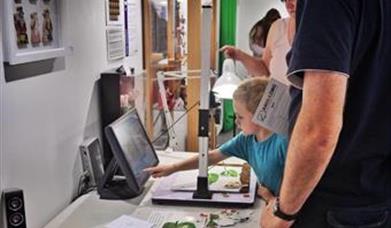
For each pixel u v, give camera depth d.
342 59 0.77
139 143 1.87
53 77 1.61
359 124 0.86
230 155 1.80
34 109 1.48
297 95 0.91
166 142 2.49
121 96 2.11
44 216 1.57
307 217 0.94
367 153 0.89
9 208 1.31
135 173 1.73
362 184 0.91
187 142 2.70
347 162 0.89
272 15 3.36
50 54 1.52
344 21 0.78
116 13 2.24
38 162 1.53
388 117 0.87
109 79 2.05
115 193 1.75
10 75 1.33
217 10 4.16
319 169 0.80
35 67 1.48
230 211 1.60
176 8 3.31
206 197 1.65
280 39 2.03
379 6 0.81
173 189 1.73
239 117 1.64
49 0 1.53
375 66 0.83
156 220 1.53
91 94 1.98
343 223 0.92
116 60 2.27
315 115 0.77
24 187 1.44
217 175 1.86
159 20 3.00
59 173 1.68
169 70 2.77
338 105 0.77
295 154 0.81
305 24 0.80
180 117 2.54
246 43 5.41
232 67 2.13
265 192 1.59
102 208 1.65
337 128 0.78
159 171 1.83
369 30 0.81
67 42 1.65
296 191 0.85
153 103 2.57
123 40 2.36
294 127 0.86
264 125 1.38
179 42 3.29
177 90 2.75
